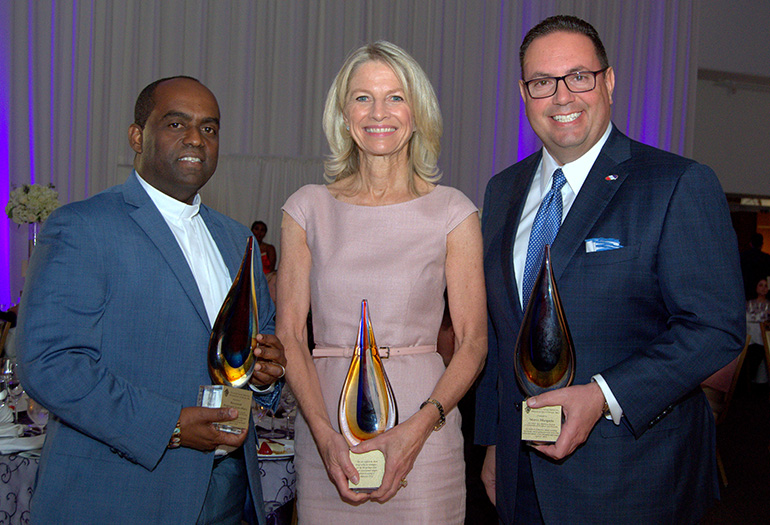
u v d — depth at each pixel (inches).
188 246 69.0
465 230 69.8
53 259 59.5
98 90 319.3
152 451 58.2
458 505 68.4
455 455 68.6
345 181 75.4
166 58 329.1
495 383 79.8
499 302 72.6
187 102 67.6
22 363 57.7
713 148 402.3
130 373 61.3
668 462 64.5
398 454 60.2
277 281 72.7
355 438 62.1
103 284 60.9
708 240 61.7
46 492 59.0
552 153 72.8
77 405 57.2
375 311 67.9
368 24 356.8
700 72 390.3
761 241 315.6
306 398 66.0
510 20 373.1
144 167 68.7
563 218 70.6
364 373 62.4
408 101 69.3
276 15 344.8
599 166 69.3
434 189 72.1
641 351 62.9
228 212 340.5
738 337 60.5
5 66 307.1
